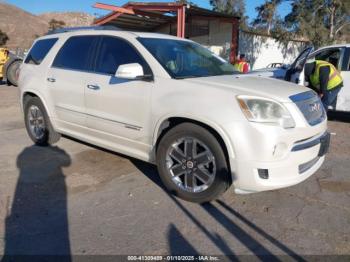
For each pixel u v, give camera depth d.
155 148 4.10
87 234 3.30
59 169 4.90
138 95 4.10
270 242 3.18
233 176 3.53
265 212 3.70
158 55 4.26
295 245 3.13
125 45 4.50
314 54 8.77
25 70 5.94
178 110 3.73
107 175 4.68
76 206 3.84
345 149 6.06
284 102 3.49
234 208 3.78
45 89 5.45
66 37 5.37
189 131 3.73
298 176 3.56
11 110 9.58
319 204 3.88
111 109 4.43
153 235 3.28
